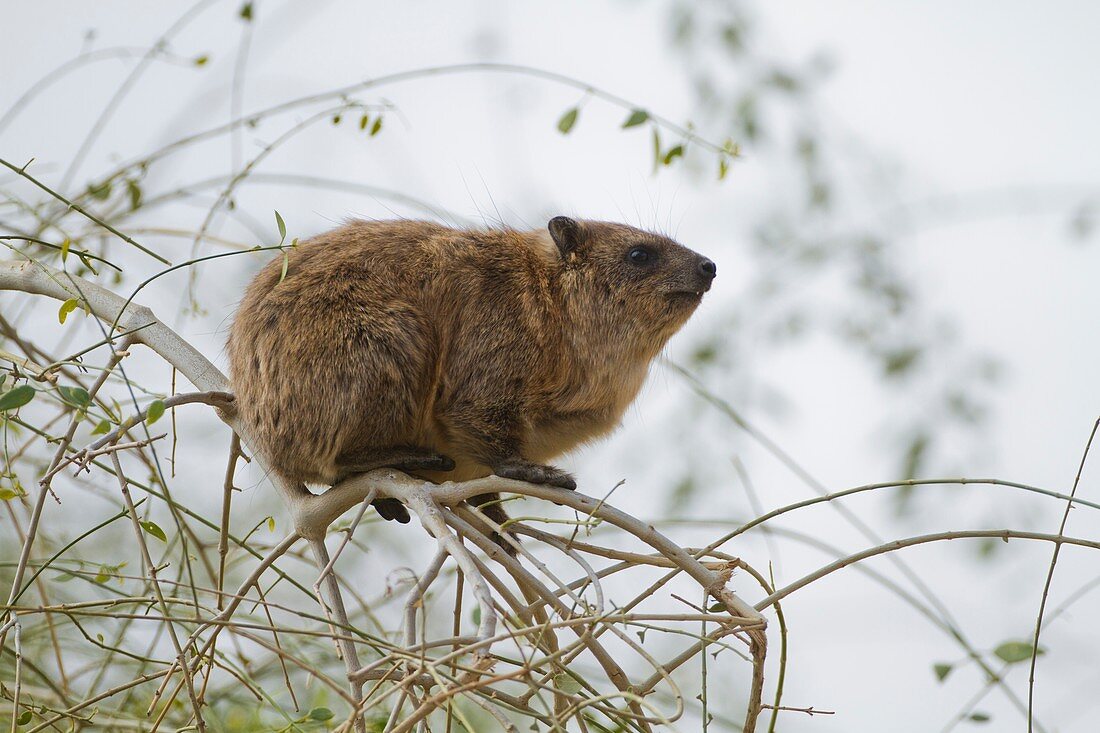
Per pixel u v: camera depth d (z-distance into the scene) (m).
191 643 8.10
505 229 12.67
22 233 11.91
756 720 8.31
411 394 10.46
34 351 10.96
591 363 12.01
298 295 10.39
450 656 6.66
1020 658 8.89
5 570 12.23
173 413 9.27
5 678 10.89
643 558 8.62
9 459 9.42
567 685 8.21
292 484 10.23
